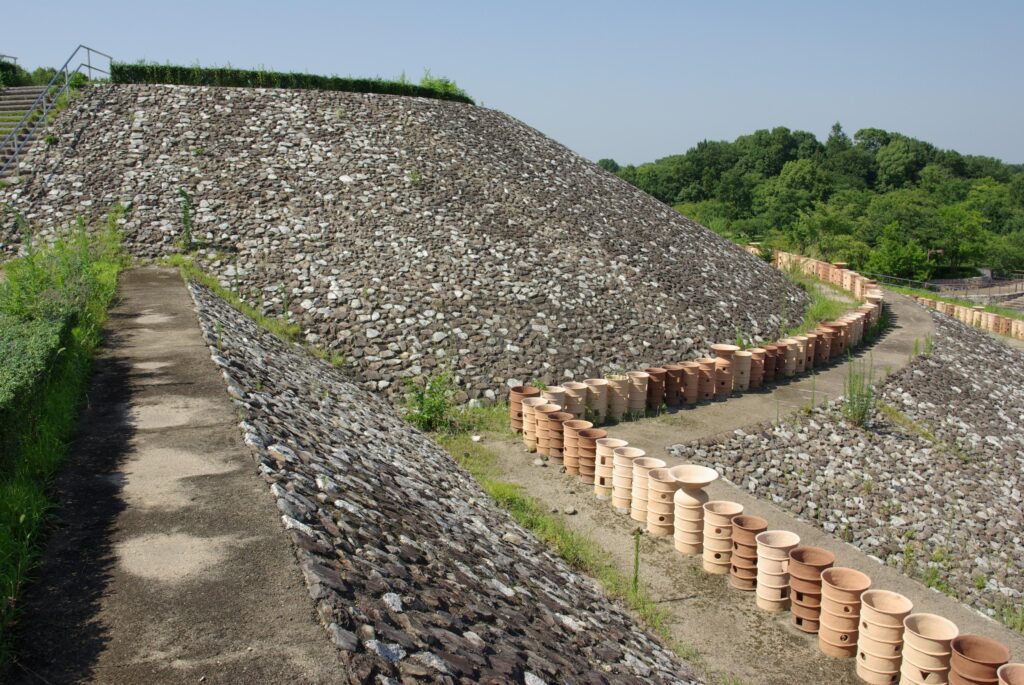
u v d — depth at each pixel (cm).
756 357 1636
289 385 1073
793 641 765
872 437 1419
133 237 1648
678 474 988
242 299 1512
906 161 8450
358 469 812
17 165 1844
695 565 918
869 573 934
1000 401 1822
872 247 5478
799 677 705
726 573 892
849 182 7994
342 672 404
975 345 2280
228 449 706
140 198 1753
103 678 396
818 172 7438
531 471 1182
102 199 1750
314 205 1791
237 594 473
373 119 2180
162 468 662
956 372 1914
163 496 608
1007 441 1578
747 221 6425
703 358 1630
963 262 6012
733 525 866
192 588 479
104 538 540
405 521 700
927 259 5541
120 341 1070
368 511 665
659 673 647
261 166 1892
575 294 1744
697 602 837
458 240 1777
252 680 395
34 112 2098
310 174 1892
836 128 10012
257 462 672
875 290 2488
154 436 736
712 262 2231
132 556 516
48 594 470
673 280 1980
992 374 2025
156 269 1535
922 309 2589
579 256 1897
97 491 615
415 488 873
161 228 1675
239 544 533
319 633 437
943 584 934
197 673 400
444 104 2427
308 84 2331
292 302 1528
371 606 480
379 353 1452
